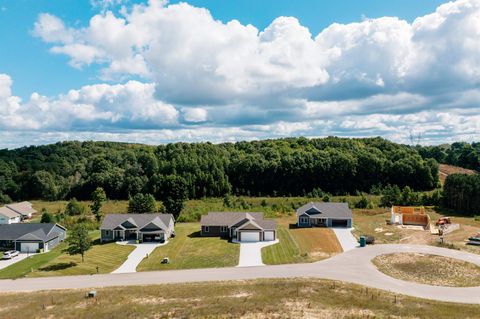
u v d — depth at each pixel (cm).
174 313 3428
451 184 9262
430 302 3747
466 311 3459
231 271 4962
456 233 6731
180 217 8625
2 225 6662
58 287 4500
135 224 6919
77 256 5894
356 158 12744
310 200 10700
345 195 12038
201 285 4372
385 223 7744
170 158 14012
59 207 10788
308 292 3962
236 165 13175
